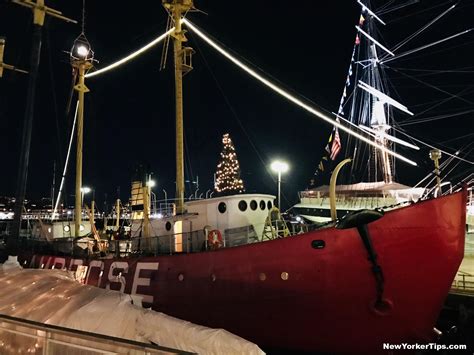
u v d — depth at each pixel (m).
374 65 45.25
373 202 36.00
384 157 41.31
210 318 10.83
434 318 9.40
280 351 10.62
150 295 11.85
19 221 12.12
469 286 16.27
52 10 12.75
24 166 12.22
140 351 4.30
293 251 9.86
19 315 7.05
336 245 9.45
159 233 15.70
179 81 16.64
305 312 9.80
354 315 9.52
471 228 24.09
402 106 41.28
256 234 13.11
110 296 7.75
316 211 39.84
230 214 13.59
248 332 10.51
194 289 11.04
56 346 4.96
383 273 9.14
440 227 8.89
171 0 17.30
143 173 18.80
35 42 12.38
